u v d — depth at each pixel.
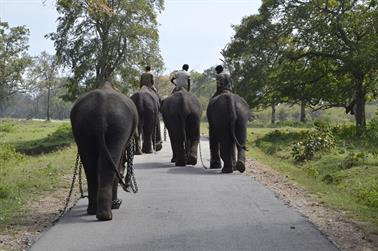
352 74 28.31
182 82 17.27
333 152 17.77
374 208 9.91
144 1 39.34
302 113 53.22
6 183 12.38
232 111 14.07
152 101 18.84
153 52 42.28
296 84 30.59
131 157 9.35
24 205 9.92
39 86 76.88
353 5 28.25
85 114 8.23
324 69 29.84
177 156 15.75
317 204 10.06
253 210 9.31
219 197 10.55
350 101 32.22
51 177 13.60
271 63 31.61
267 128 45.78
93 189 8.80
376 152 16.03
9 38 65.69
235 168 14.68
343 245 7.12
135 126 8.83
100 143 8.12
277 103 32.44
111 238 7.41
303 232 7.75
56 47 40.72
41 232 7.82
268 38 31.36
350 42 28.06
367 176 12.95
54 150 29.80
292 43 31.14
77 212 9.14
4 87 70.38
